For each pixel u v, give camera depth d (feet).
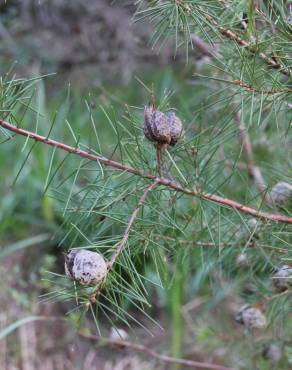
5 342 3.37
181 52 3.37
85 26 3.97
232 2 2.01
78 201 2.26
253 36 2.13
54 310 3.50
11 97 1.94
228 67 2.09
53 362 3.36
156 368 3.30
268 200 2.41
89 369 3.34
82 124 3.69
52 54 4.01
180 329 3.28
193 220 2.35
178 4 2.01
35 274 3.55
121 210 2.12
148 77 3.93
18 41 4.01
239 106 2.12
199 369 3.23
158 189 2.08
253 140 2.80
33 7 4.05
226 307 3.44
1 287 3.47
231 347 2.86
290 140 2.52
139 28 3.65
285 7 2.16
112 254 1.97
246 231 2.32
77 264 1.81
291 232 2.19
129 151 2.09
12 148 3.81
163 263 2.17
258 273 2.60
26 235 3.70
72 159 3.47
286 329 2.73
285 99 2.11
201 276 2.86
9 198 3.65
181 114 2.40
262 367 2.77
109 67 3.97
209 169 2.27
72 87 3.97
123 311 1.89
